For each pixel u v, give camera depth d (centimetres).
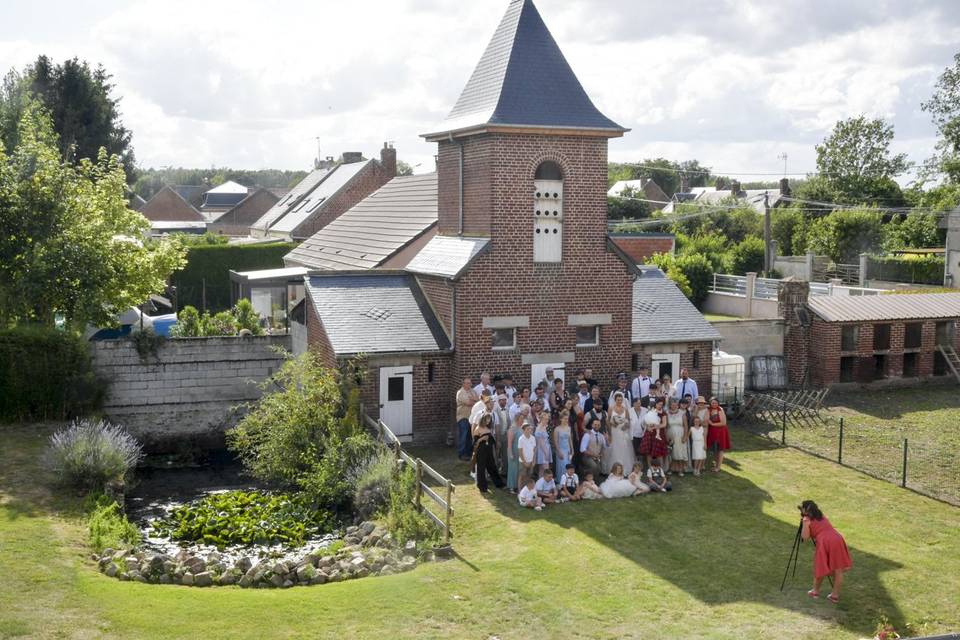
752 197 9550
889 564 1659
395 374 2439
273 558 1805
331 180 6156
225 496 2288
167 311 4603
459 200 2630
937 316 3300
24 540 1630
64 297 2742
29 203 2722
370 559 1645
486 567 1597
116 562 1560
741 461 2331
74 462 1997
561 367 2561
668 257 4984
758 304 4488
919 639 1146
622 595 1488
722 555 1684
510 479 2030
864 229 6247
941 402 3033
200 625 1299
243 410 2923
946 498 2044
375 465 2047
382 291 2630
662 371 2759
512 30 2586
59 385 2556
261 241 5694
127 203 3206
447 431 2509
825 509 1967
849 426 2702
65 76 6109
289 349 2972
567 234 2533
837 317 3167
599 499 2008
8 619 1272
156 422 2847
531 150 2470
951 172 5600
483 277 2452
